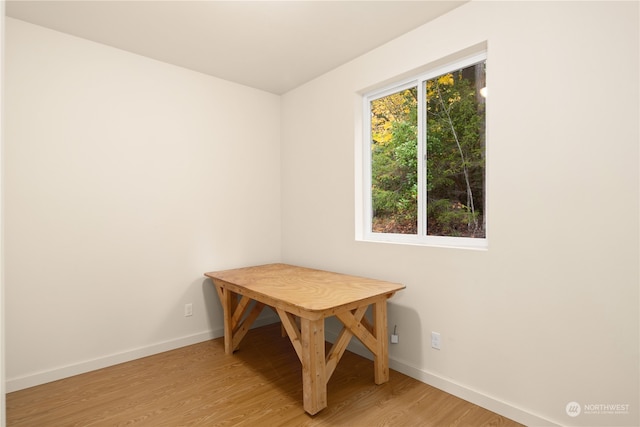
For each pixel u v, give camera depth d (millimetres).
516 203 1896
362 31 2430
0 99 783
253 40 2555
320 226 3225
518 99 1882
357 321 2174
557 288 1752
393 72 2543
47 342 2361
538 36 1801
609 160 1590
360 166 2916
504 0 1929
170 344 2932
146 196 2816
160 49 2693
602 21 1605
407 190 2703
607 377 1606
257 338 3234
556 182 1750
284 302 2029
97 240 2578
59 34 2416
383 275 2633
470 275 2100
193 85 3092
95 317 2564
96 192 2572
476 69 2283
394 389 2256
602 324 1617
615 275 1579
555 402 1762
